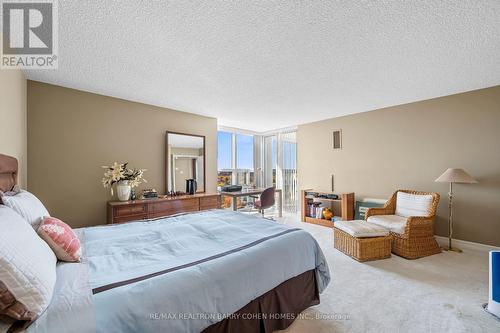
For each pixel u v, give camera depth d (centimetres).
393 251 299
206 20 162
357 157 434
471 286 213
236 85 288
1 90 177
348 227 291
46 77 261
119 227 198
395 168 385
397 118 382
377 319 167
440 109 339
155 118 378
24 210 128
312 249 186
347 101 358
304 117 466
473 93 312
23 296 77
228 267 125
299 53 209
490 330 154
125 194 320
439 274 238
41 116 274
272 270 147
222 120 492
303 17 160
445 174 299
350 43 193
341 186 458
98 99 319
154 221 220
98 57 215
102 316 83
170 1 143
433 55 214
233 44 194
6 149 188
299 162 536
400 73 254
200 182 436
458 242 322
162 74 254
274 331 154
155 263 124
